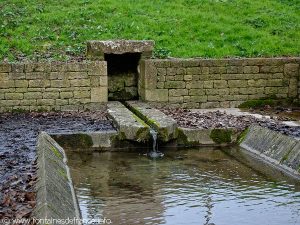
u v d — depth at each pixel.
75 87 14.76
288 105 15.84
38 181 7.41
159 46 17.02
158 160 10.69
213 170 9.92
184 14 19.42
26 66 14.40
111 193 8.50
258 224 7.18
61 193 7.41
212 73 15.32
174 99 15.26
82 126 12.30
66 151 11.30
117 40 15.61
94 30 17.81
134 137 11.34
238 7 20.59
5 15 18.41
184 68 15.16
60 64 14.57
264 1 21.44
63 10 19.31
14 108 14.52
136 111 13.66
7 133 11.44
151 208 7.80
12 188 7.32
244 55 16.80
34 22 18.20
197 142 11.81
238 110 15.02
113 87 16.09
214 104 15.47
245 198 8.27
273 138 10.80
